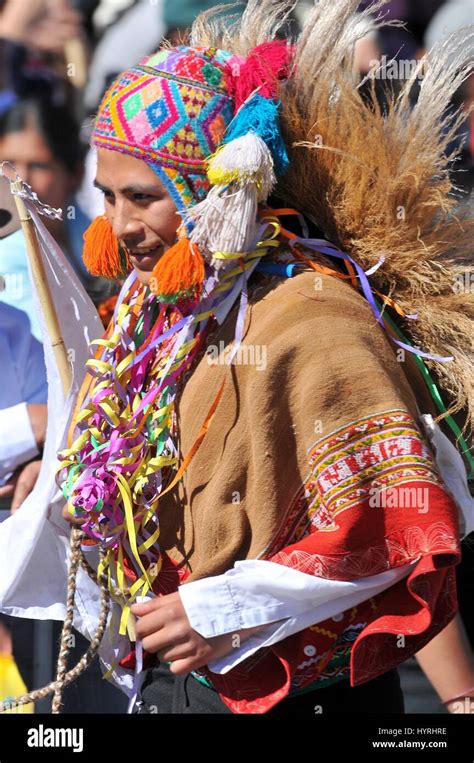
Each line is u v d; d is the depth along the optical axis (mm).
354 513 3592
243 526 3838
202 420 3922
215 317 4020
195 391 3967
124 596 4125
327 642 3816
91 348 4598
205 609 3686
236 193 3787
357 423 3650
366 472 3619
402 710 4371
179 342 4074
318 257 4098
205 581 3723
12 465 5523
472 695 4648
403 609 3643
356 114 4133
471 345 4156
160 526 4109
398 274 4117
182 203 3904
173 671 3746
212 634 3682
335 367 3688
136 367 4254
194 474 3934
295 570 3615
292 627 3711
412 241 4141
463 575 5125
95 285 6062
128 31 6707
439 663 4684
